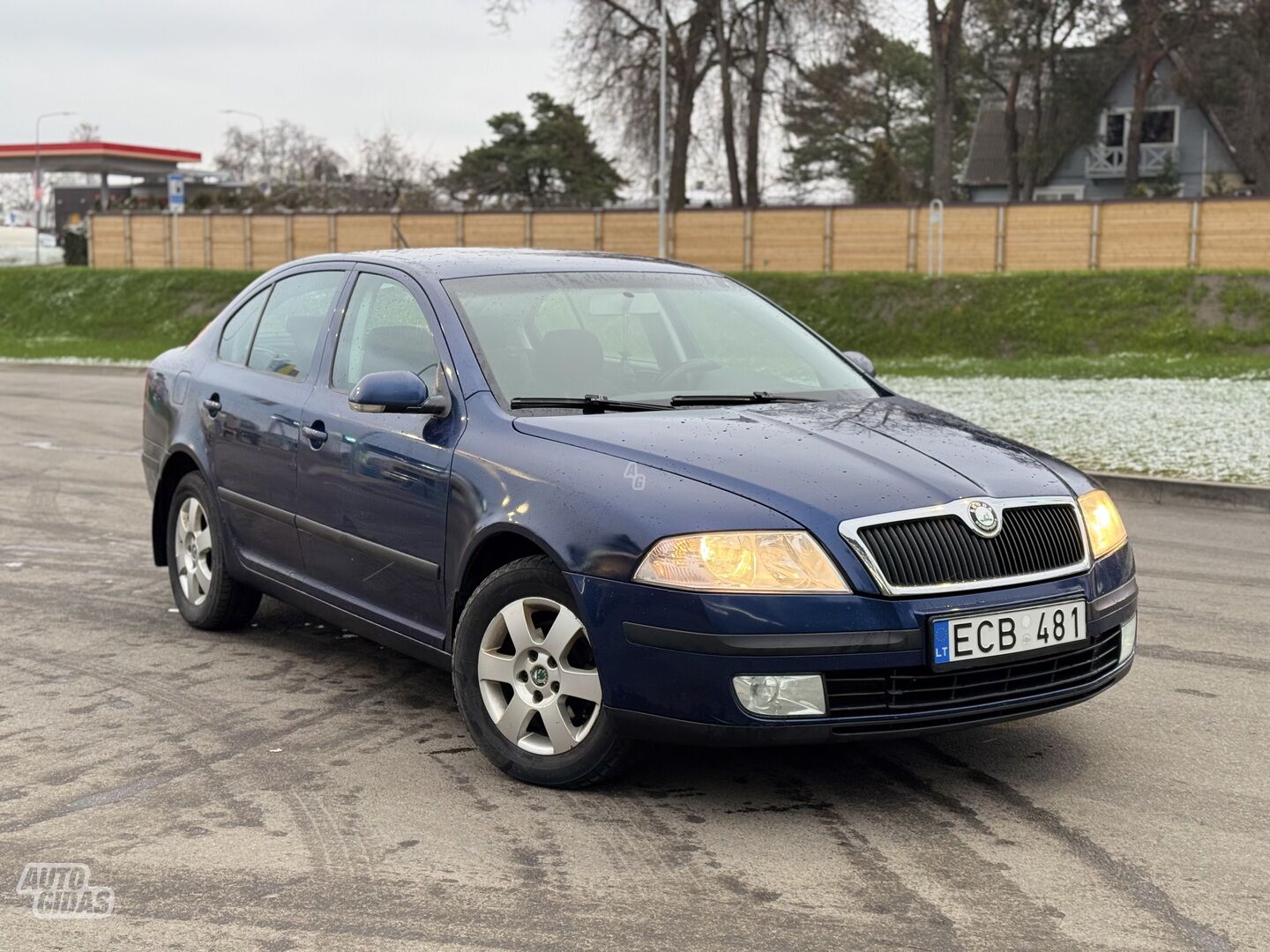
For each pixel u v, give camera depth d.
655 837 3.82
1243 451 12.27
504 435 4.39
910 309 33.59
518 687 4.24
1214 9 51.06
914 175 78.56
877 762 4.48
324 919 3.29
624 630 3.86
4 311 43.22
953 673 3.85
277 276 6.15
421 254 5.46
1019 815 4.00
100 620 6.52
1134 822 3.95
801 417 4.50
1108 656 4.28
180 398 6.36
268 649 5.98
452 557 4.46
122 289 43.28
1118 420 15.05
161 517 6.60
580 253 5.65
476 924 3.26
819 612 3.72
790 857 3.68
